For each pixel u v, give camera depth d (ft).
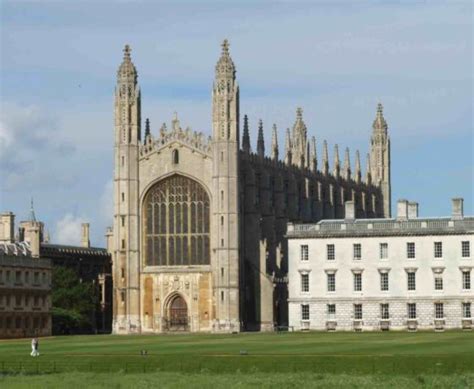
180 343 568.00
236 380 347.97
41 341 631.15
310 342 550.36
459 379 345.51
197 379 352.69
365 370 378.12
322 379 349.61
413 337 590.96
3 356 463.83
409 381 341.62
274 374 368.89
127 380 352.08
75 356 456.04
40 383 344.90
